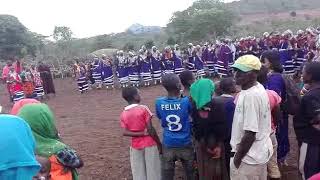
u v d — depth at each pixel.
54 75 34.16
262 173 4.40
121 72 21.56
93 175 7.80
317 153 4.79
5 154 2.37
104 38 52.75
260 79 5.55
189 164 5.90
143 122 5.94
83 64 25.31
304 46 18.47
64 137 11.23
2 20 41.31
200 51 21.50
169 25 49.28
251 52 20.14
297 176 6.53
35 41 43.56
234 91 5.81
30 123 3.34
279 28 54.16
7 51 40.97
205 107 5.55
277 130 6.58
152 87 20.45
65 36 43.41
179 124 5.75
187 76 6.11
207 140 5.66
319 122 4.71
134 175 6.11
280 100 5.66
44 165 3.02
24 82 18.62
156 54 21.31
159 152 6.04
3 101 21.62
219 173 5.74
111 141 10.30
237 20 65.88
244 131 4.20
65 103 18.45
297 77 12.87
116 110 15.12
